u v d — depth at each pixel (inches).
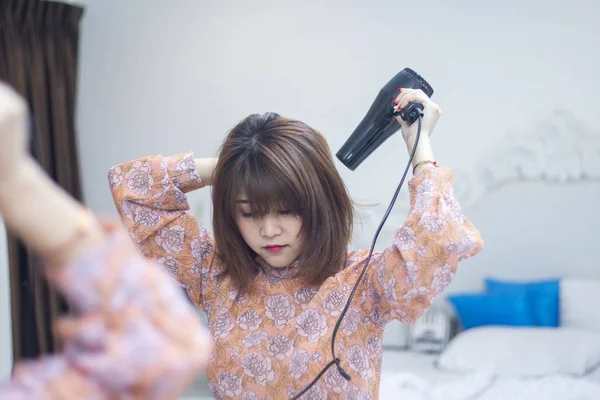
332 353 49.6
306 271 51.5
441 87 149.2
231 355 52.9
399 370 129.3
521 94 147.0
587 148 145.2
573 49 145.2
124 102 158.6
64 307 142.3
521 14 146.3
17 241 135.8
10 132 17.0
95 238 19.6
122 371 18.6
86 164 159.3
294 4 153.6
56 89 147.8
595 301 137.5
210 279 56.1
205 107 157.1
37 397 18.6
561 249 146.8
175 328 19.4
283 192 48.4
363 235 150.9
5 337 85.2
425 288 48.0
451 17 148.3
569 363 123.5
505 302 140.4
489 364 125.3
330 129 153.1
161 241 56.3
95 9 158.1
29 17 142.5
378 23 150.8
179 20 157.2
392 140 150.6
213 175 52.1
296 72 154.0
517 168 147.6
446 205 48.4
